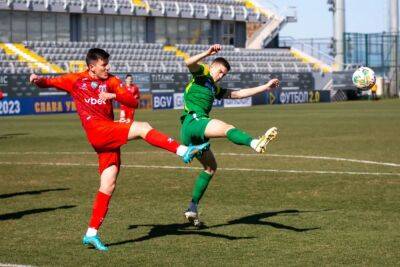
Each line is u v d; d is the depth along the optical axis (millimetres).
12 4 104375
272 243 16609
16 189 25766
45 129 59125
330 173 28719
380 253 15453
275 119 69625
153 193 24438
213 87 19016
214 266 14555
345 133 50281
